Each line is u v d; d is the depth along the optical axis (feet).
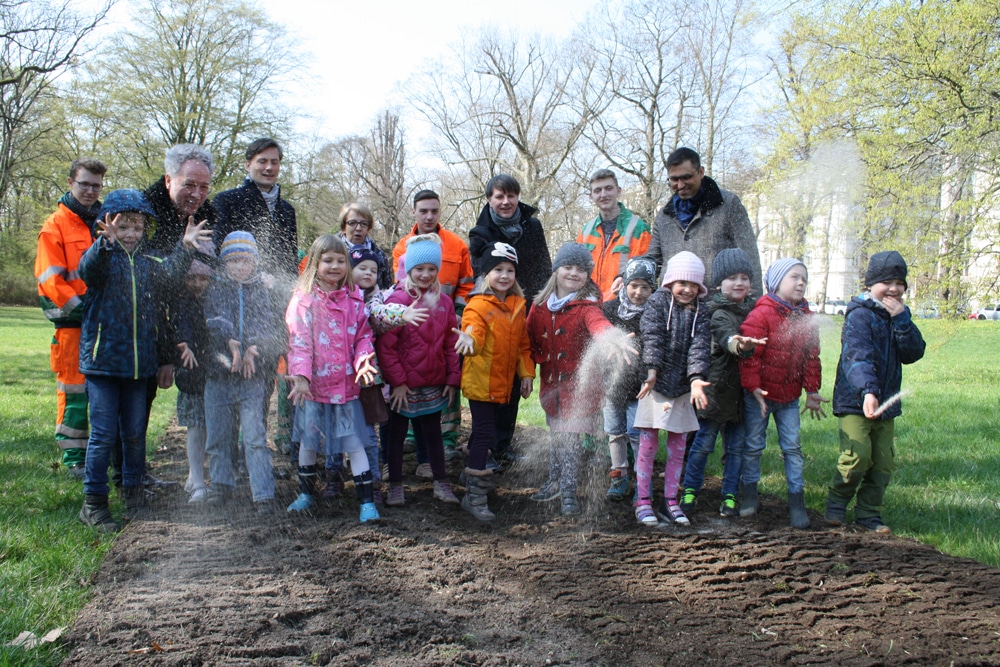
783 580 10.27
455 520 12.89
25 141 83.82
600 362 13.61
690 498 13.61
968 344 68.64
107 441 12.16
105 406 12.17
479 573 10.39
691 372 12.52
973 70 35.58
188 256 12.65
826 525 13.01
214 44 83.46
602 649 8.27
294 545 11.25
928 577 10.44
